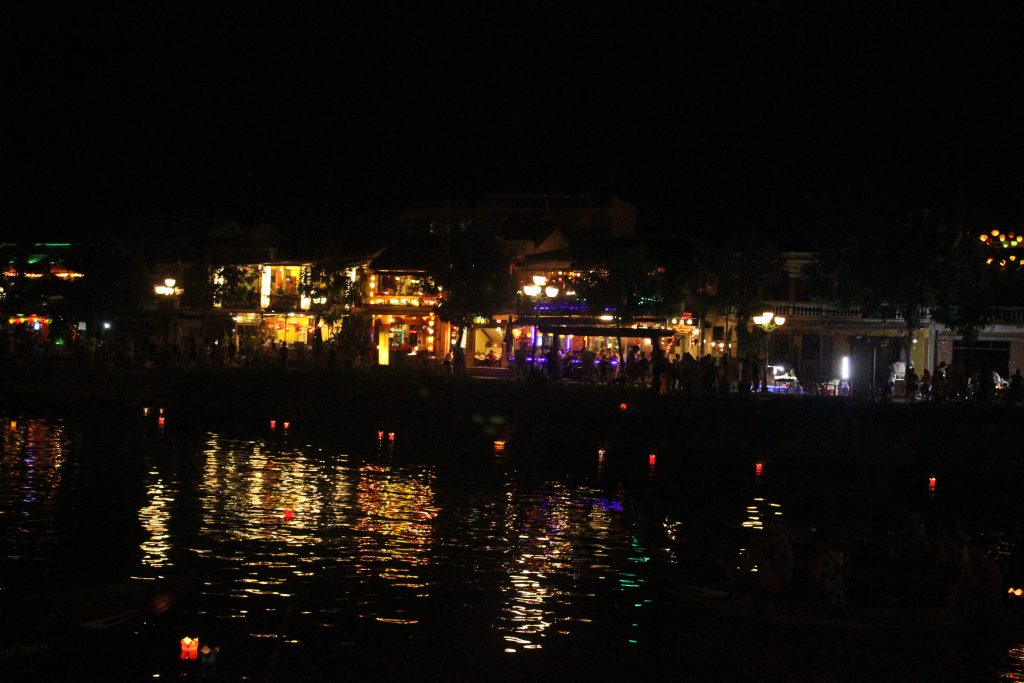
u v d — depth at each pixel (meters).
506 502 32.28
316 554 24.38
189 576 21.05
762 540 21.52
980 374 51.09
